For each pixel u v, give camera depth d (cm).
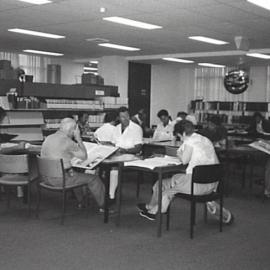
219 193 444
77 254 368
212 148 450
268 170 600
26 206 528
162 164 423
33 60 1262
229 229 455
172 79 1446
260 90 1266
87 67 1505
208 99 1383
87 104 902
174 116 1467
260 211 538
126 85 1241
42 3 575
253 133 1009
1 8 611
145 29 753
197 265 350
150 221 473
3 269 331
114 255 368
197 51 1051
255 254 379
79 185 463
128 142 563
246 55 1023
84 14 639
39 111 845
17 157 458
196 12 604
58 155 456
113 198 533
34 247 383
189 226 461
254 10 578
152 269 339
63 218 455
